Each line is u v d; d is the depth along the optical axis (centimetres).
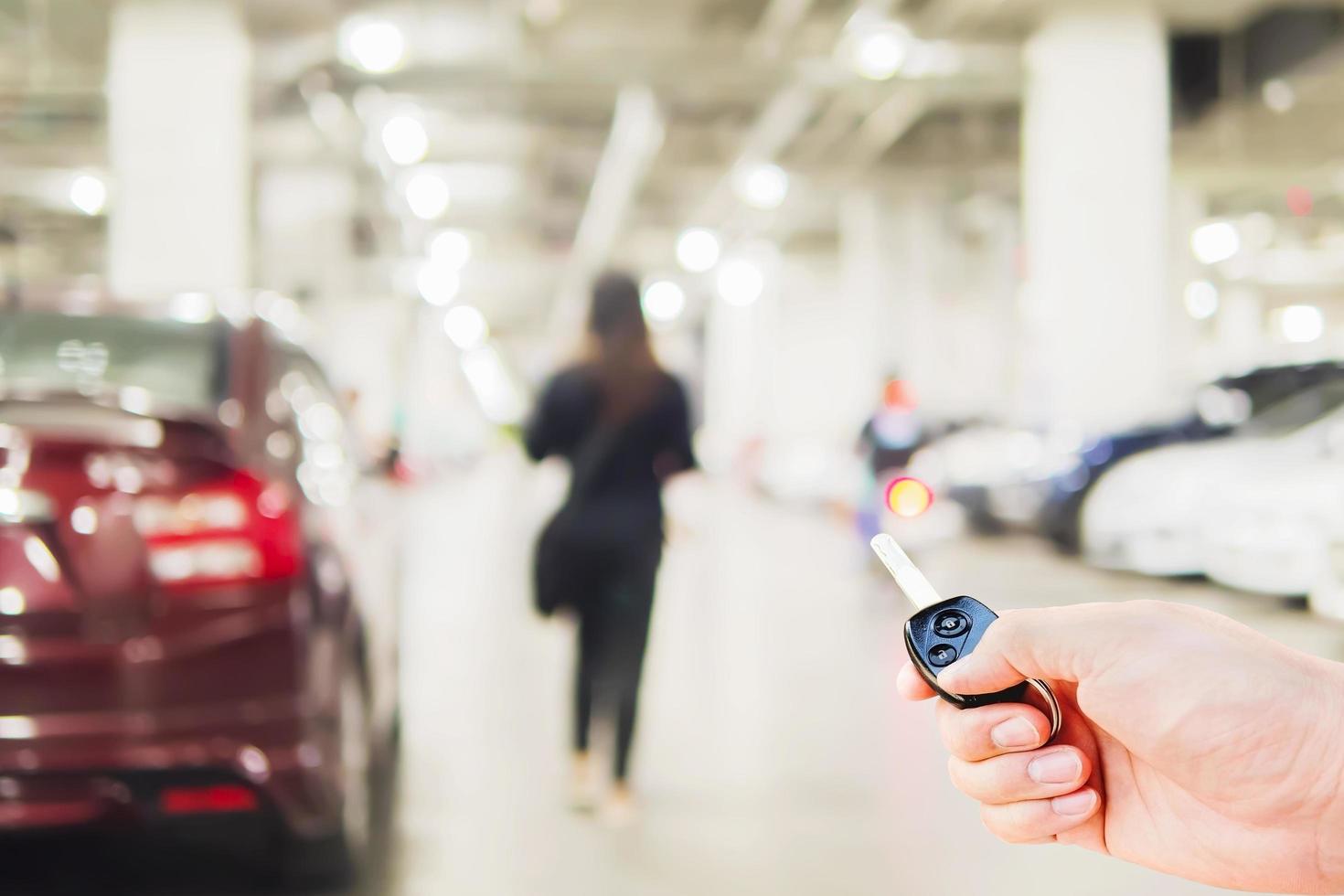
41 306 370
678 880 355
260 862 357
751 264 3847
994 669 81
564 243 4703
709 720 581
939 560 1278
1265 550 815
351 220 3419
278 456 346
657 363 434
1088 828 90
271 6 1653
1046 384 1789
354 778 350
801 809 430
